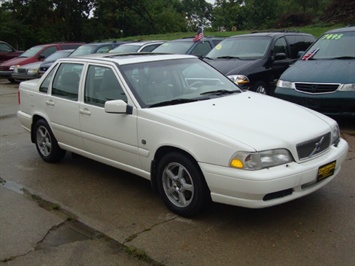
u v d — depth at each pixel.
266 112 4.26
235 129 3.80
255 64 9.01
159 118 4.17
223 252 3.46
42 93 5.95
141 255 3.46
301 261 3.27
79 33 41.94
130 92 4.54
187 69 5.20
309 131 3.91
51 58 16.39
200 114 4.14
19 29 36.47
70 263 3.42
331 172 4.00
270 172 3.53
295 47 10.45
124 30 49.72
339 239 3.58
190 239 3.69
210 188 3.78
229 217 4.08
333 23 28.81
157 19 52.56
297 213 4.10
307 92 7.17
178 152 4.04
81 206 4.55
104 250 3.60
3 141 7.63
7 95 14.29
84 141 5.22
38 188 5.16
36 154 6.69
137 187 5.05
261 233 3.74
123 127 4.55
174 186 4.17
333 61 7.56
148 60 5.06
